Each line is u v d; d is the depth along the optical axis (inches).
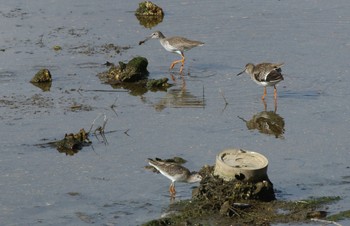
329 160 701.3
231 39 1085.1
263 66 874.1
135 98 879.7
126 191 637.3
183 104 860.6
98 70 966.4
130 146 733.9
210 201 600.1
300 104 858.1
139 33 1115.3
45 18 1166.3
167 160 684.1
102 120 802.2
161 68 990.4
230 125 794.8
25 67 961.5
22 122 787.4
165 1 1273.4
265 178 621.6
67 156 708.7
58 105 843.4
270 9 1224.2
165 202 615.5
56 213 596.4
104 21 1163.3
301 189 635.5
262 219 578.9
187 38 1080.8
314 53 1023.0
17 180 655.8
